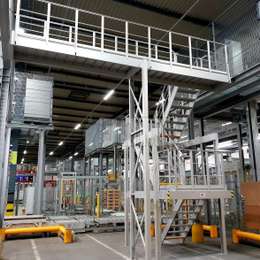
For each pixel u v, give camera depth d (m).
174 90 8.73
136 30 11.57
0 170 6.00
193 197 6.70
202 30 11.56
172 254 7.04
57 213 14.21
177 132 9.26
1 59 6.47
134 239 6.78
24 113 11.12
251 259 6.52
